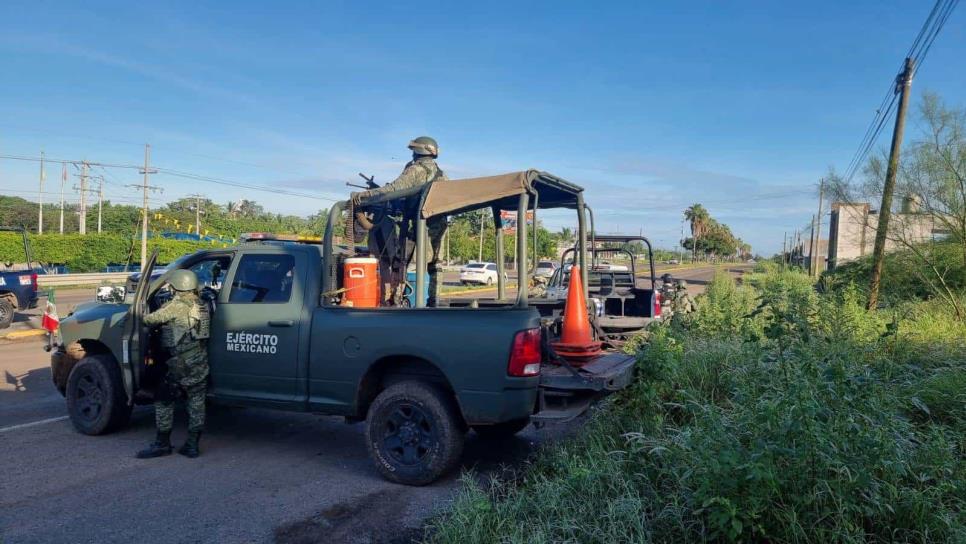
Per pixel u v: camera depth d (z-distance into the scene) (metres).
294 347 5.64
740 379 5.79
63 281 32.97
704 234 131.88
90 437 6.43
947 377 5.80
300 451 6.04
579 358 5.34
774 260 75.56
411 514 4.53
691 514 3.60
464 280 34.38
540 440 6.26
